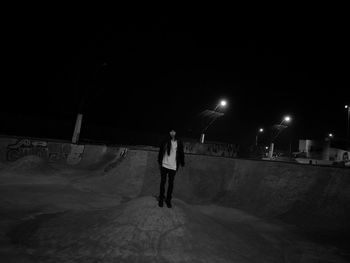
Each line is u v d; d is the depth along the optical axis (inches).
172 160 205.2
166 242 165.0
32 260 142.3
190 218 198.5
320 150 2054.6
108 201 303.0
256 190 328.5
